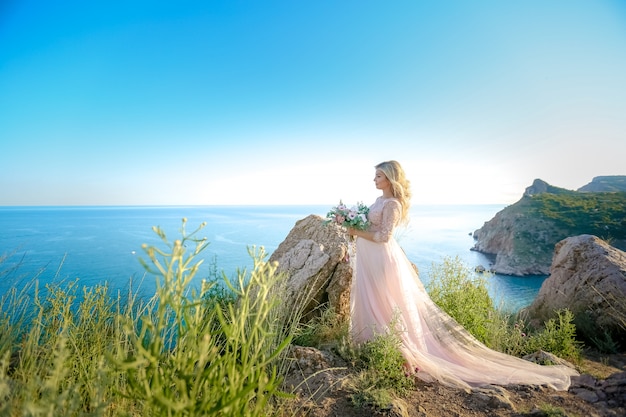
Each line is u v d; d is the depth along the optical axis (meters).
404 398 2.83
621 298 4.65
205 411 1.41
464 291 4.99
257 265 1.60
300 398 2.64
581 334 4.79
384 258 3.95
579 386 2.96
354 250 4.61
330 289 4.57
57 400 1.36
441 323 3.94
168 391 1.43
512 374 3.26
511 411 2.58
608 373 3.52
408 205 4.24
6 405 1.47
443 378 3.20
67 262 42.62
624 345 4.42
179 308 1.39
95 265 38.59
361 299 3.97
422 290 4.18
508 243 53.22
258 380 1.61
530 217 54.78
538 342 4.20
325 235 5.24
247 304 1.57
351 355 3.43
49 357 2.09
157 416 1.39
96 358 2.21
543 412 2.47
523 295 25.27
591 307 4.96
